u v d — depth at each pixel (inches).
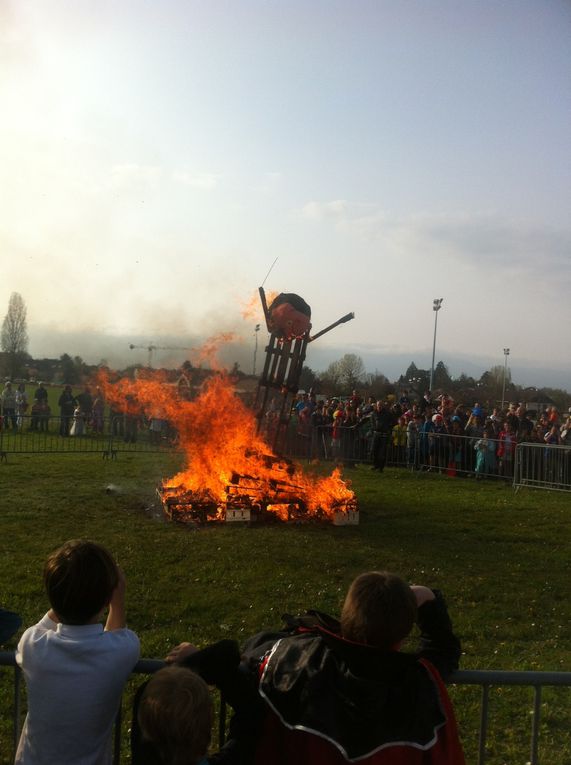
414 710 87.0
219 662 92.7
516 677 109.1
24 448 794.8
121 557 328.5
